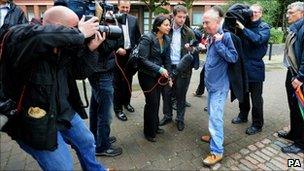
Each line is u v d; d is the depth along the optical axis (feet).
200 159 12.38
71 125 8.08
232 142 13.88
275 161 12.28
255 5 13.75
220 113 11.80
